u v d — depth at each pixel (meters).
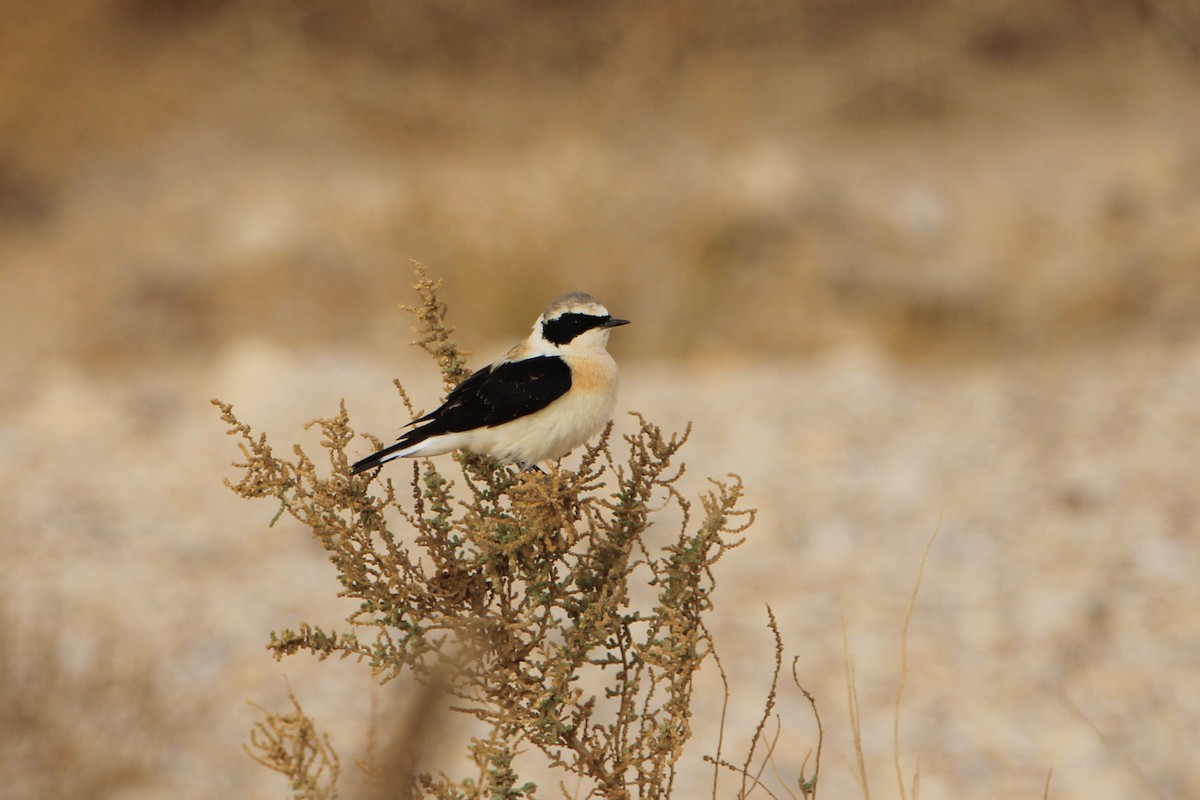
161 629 12.26
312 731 5.55
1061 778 10.48
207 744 10.53
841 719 11.25
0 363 21.86
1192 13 34.31
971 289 23.91
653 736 6.35
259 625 12.40
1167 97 33.34
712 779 10.36
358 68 31.41
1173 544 13.44
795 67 32.34
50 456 16.16
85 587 12.95
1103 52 34.47
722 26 30.55
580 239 22.81
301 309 23.48
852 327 22.47
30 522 14.24
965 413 16.98
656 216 24.11
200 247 26.05
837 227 25.12
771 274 23.50
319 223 25.55
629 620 6.36
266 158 30.41
